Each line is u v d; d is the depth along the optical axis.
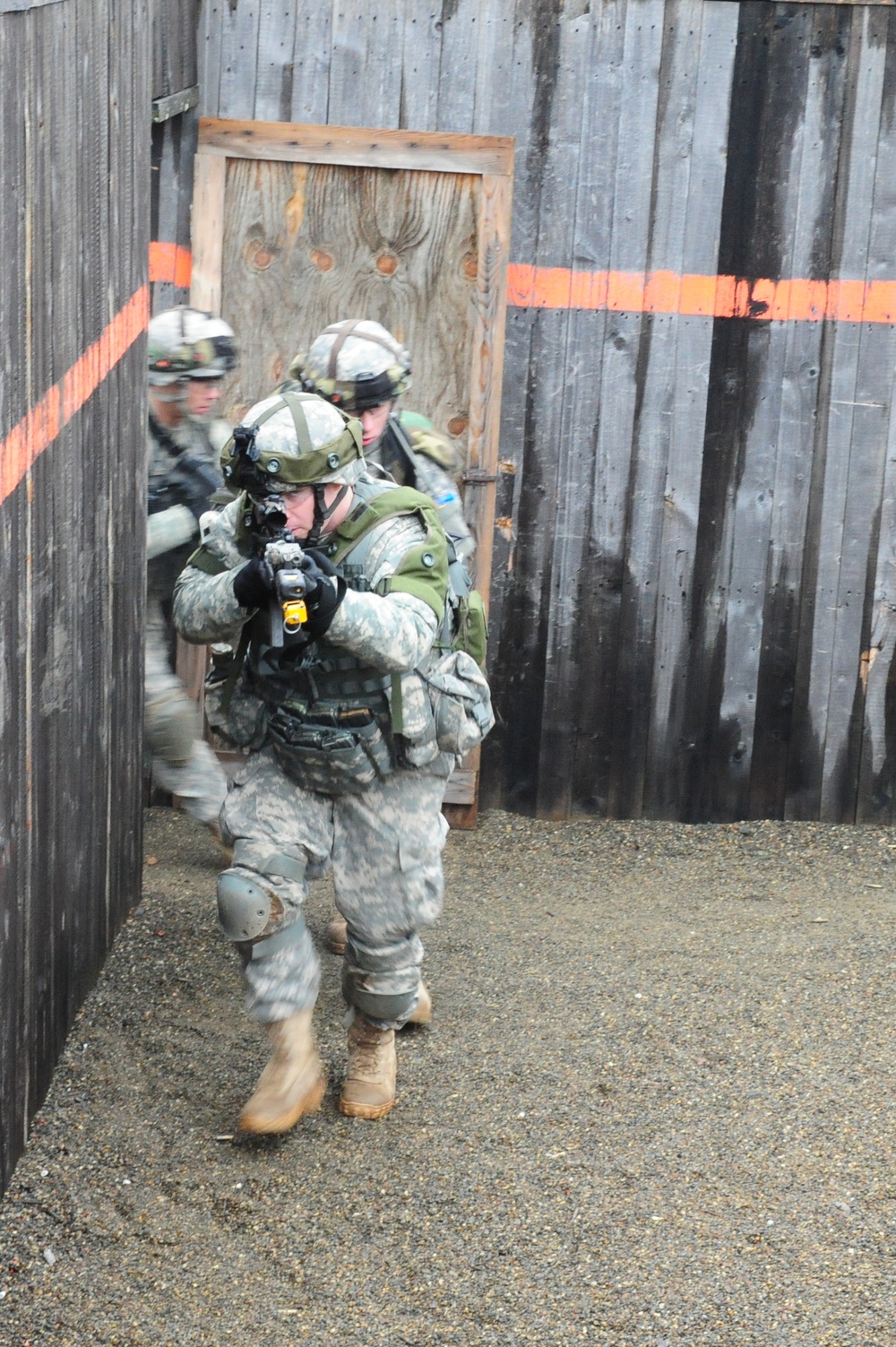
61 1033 4.44
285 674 3.86
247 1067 4.52
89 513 4.48
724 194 6.88
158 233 6.96
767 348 7.02
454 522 5.04
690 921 6.03
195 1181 3.92
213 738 7.19
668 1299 3.46
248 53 6.90
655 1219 3.77
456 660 4.08
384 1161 4.04
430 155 6.81
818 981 5.25
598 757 7.43
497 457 7.12
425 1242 3.68
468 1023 4.89
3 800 3.52
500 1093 4.41
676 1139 4.15
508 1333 3.34
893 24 6.69
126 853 5.49
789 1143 4.13
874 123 6.79
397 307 7.02
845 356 7.00
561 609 7.29
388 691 3.83
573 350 7.05
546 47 6.80
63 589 4.14
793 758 7.40
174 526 5.79
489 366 6.98
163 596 6.00
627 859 6.96
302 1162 4.02
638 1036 4.79
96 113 4.40
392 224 6.93
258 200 6.93
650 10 6.73
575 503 7.18
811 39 6.72
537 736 7.41
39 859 4.00
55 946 4.29
